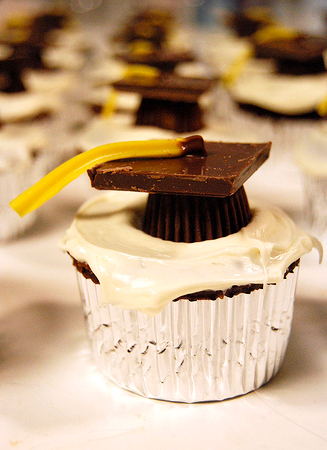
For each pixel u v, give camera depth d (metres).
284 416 0.19
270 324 0.19
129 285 0.18
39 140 0.32
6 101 0.33
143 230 0.20
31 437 0.18
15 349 0.22
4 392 0.20
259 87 0.37
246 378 0.19
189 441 0.18
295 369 0.21
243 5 0.70
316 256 0.28
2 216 0.29
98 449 0.18
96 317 0.19
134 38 0.52
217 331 0.18
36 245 0.30
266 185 0.35
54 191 0.18
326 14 0.56
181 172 0.18
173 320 0.18
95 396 0.20
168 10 0.78
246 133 0.31
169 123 0.29
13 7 0.78
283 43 0.38
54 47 0.54
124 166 0.18
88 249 0.18
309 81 0.36
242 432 0.18
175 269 0.18
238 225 0.19
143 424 0.18
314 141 0.30
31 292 0.25
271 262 0.18
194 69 0.44
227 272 0.18
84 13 0.88
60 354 0.22
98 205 0.21
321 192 0.29
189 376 0.19
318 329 0.22
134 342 0.18
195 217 0.19
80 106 0.45
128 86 0.29
